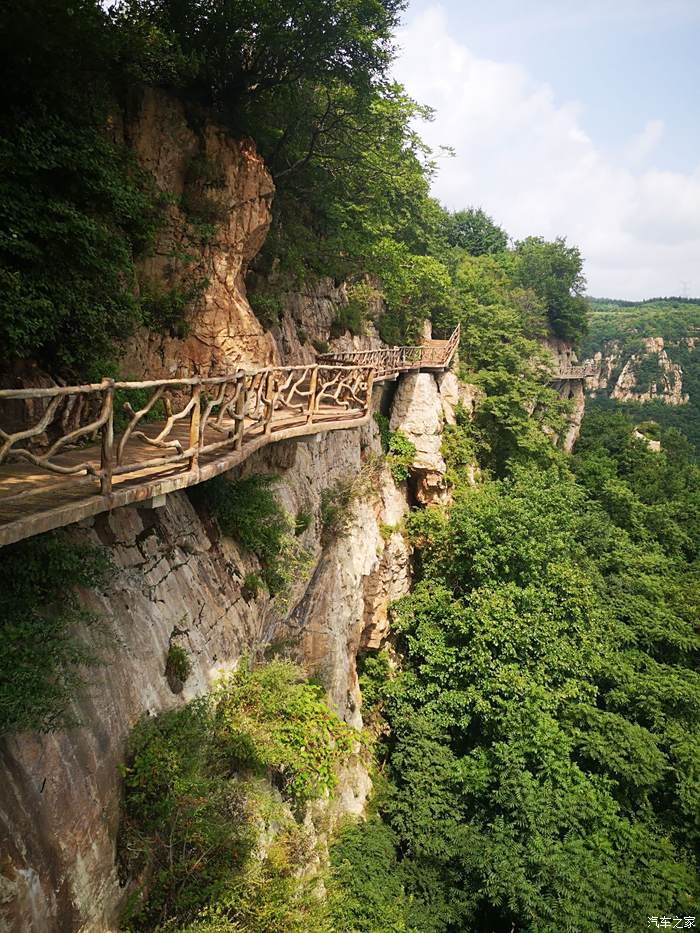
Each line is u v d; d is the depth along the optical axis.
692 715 20.19
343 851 14.35
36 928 5.36
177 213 12.99
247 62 14.39
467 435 30.56
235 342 13.90
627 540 33.19
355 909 12.95
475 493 26.16
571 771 16.59
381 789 17.56
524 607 20.80
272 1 12.62
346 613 17.33
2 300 8.05
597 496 40.50
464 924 15.15
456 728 19.61
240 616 10.51
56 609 6.53
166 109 12.62
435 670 20.22
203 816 7.28
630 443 54.88
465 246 59.44
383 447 25.50
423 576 24.41
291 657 13.82
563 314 56.12
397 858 16.55
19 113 8.60
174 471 7.36
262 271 18.50
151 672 7.75
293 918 7.70
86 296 9.45
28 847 5.41
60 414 9.14
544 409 42.03
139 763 6.94
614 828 15.83
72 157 9.10
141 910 6.74
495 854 14.90
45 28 8.34
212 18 12.73
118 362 10.72
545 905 13.84
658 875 14.99
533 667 19.36
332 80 16.72
